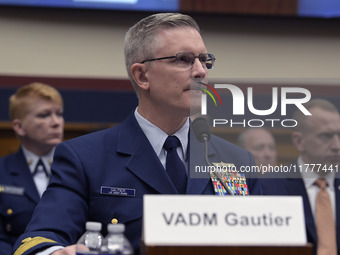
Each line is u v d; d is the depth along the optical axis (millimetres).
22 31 5441
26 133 3717
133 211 2068
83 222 2082
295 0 5531
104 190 2098
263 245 1508
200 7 5406
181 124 2225
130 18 5508
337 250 2553
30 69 5434
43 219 2016
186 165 2176
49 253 1804
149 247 1461
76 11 5375
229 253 1497
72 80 5461
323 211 2541
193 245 1479
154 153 2164
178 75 2113
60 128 3795
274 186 2430
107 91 5480
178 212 1498
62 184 2121
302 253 1526
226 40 5602
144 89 2203
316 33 5723
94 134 2279
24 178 3635
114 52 5516
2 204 3527
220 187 2098
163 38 2156
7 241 3455
